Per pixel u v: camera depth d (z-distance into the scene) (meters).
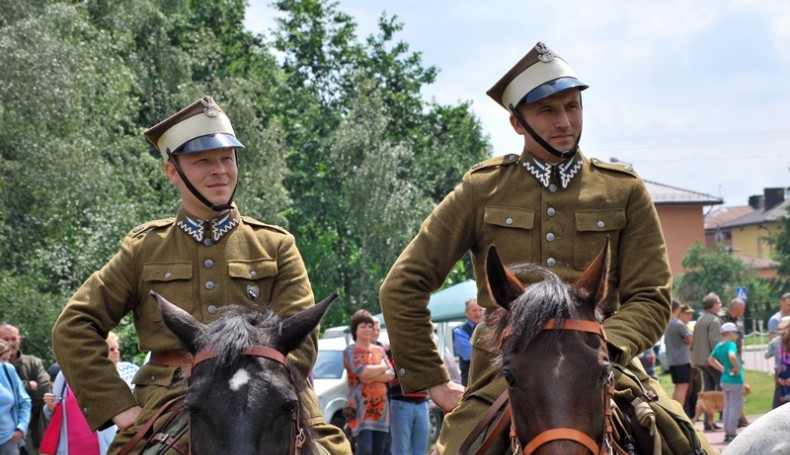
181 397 5.13
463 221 5.52
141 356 23.33
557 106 5.40
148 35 31.88
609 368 4.34
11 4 23.30
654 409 4.87
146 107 31.30
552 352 4.29
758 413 19.72
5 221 22.42
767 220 108.94
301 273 5.94
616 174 5.52
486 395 5.05
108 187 24.25
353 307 37.53
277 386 4.46
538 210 5.42
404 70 46.25
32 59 22.08
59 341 5.64
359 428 11.71
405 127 46.12
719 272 70.50
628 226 5.42
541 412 4.20
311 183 40.34
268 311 4.95
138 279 5.85
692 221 85.94
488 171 5.58
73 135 23.36
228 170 5.88
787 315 16.25
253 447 4.29
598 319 4.57
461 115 47.12
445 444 5.09
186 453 4.88
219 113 5.90
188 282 5.79
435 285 5.56
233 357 4.50
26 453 11.91
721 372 17.20
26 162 22.12
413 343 5.47
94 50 25.91
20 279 21.39
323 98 44.69
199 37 35.75
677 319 17.27
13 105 22.11
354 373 11.68
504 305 4.62
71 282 23.20
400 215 36.75
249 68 41.59
